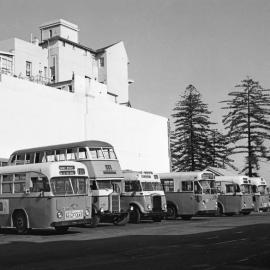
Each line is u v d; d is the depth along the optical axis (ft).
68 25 201.87
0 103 110.52
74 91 144.77
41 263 38.09
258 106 207.92
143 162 164.96
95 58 209.15
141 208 92.38
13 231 75.77
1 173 72.28
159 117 178.60
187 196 103.09
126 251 45.19
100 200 80.94
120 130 154.40
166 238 57.88
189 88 221.66
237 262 37.81
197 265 36.32
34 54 180.34
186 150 216.13
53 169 66.59
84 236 63.41
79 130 136.05
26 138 117.19
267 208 148.66
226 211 125.18
